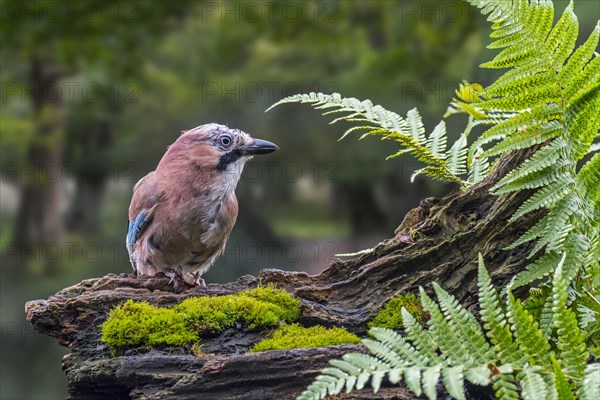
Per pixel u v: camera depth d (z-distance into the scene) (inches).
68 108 713.6
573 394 148.2
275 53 697.6
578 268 171.5
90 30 682.2
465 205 214.7
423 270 218.2
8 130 705.0
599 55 174.4
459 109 229.6
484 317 154.6
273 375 186.2
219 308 210.8
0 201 764.0
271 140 659.4
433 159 216.7
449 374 145.2
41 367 653.9
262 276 230.8
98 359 209.2
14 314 669.9
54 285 693.3
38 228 730.8
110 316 211.8
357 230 669.9
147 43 691.4
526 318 153.3
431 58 655.1
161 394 188.4
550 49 178.1
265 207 669.9
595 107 175.8
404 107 642.8
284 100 213.3
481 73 631.2
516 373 165.2
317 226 674.2
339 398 179.8
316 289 223.3
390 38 667.4
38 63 717.3
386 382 181.2
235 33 702.5
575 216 179.2
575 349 150.5
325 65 689.0
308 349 188.4
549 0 179.2
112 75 700.7
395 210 657.0
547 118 179.9
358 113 215.8
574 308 179.6
